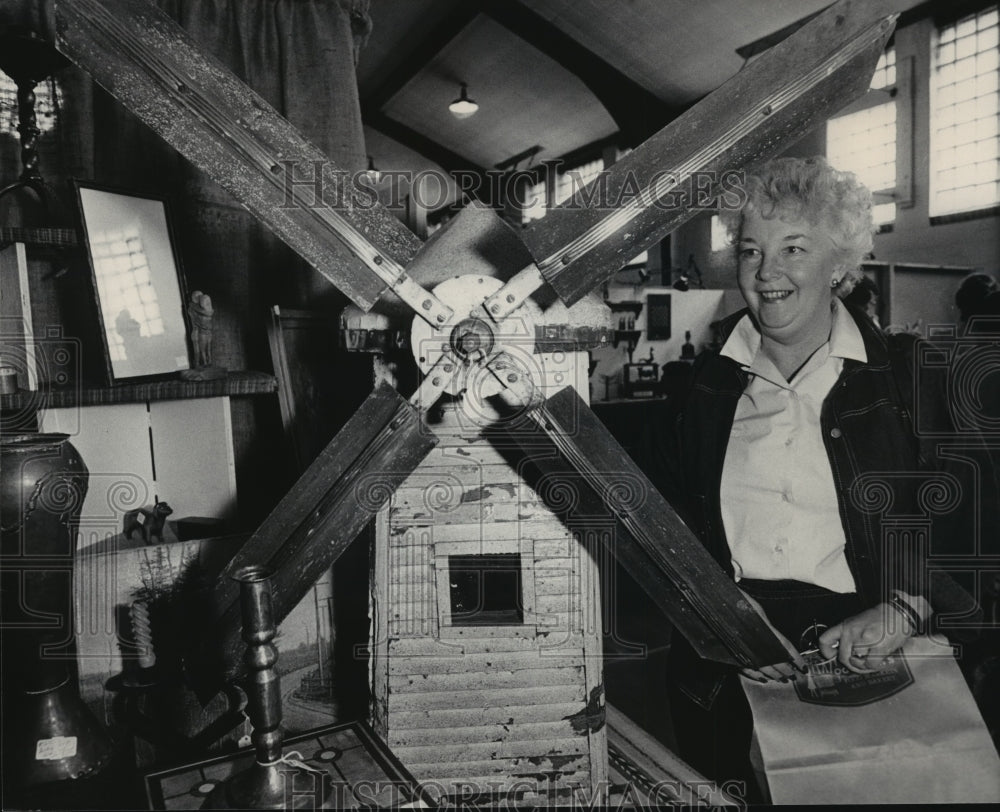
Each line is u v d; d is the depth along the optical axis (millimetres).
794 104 937
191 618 1012
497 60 7414
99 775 1079
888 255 5879
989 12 5133
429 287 944
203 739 1190
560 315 959
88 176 1496
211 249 1680
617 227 958
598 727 1060
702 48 5711
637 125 6523
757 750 985
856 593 1136
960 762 936
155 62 848
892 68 5770
